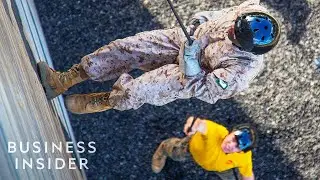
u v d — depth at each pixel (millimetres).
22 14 4816
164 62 4203
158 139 6121
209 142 5305
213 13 4117
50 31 6133
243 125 5172
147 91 4035
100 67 4207
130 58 4191
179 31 4113
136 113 6121
